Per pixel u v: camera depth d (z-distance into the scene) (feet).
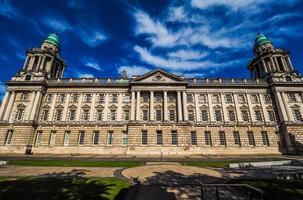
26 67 201.26
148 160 111.34
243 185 27.50
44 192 42.27
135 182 55.36
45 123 173.06
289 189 44.73
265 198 38.83
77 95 190.60
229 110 184.14
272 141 165.37
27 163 96.43
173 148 151.64
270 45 217.36
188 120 178.40
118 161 106.22
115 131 168.04
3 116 177.88
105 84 190.60
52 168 82.12
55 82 194.18
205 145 162.61
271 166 88.69
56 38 229.45
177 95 183.42
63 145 166.20
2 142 165.17
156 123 157.89
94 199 37.65
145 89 184.65
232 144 163.43
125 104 185.78
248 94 189.26
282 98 182.39
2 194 40.63
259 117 182.60
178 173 70.08
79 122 172.76
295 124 167.02
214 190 45.62
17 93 187.52
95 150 162.71
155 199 40.11
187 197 41.27
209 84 189.57
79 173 70.28
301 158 126.11
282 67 205.77
